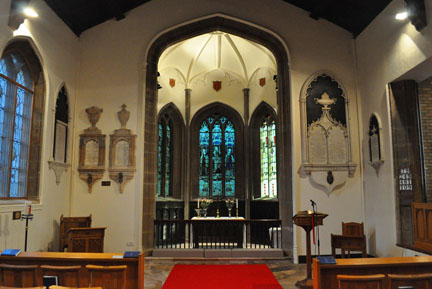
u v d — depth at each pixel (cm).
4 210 736
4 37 746
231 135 1572
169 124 1536
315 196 1017
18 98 854
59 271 515
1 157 784
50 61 934
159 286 727
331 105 1058
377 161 933
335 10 1039
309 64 1080
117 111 1078
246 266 920
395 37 872
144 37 1114
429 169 870
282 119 1099
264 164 1500
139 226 1024
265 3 1119
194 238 1130
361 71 1054
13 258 547
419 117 886
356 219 1016
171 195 1507
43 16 905
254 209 1479
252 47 1416
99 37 1115
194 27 1130
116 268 493
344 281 444
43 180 893
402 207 861
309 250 736
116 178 1048
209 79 1555
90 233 887
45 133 902
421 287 454
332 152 1034
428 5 745
